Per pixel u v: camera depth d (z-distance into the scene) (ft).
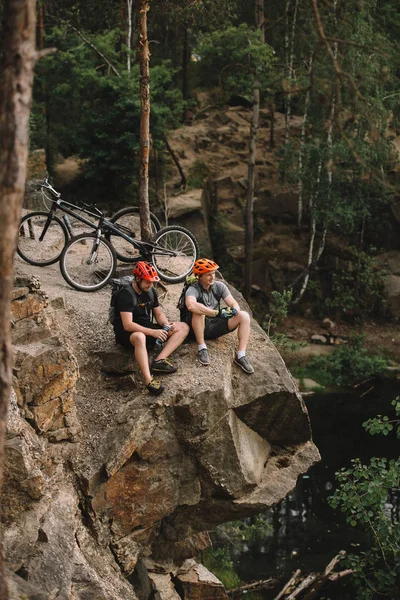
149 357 26.32
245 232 73.26
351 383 66.69
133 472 24.70
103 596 21.18
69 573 20.95
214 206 80.18
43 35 76.18
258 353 28.22
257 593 37.24
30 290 24.98
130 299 25.17
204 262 25.93
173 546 29.86
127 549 25.00
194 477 25.88
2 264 13.25
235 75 69.51
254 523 45.06
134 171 71.61
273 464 28.66
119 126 69.87
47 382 23.93
